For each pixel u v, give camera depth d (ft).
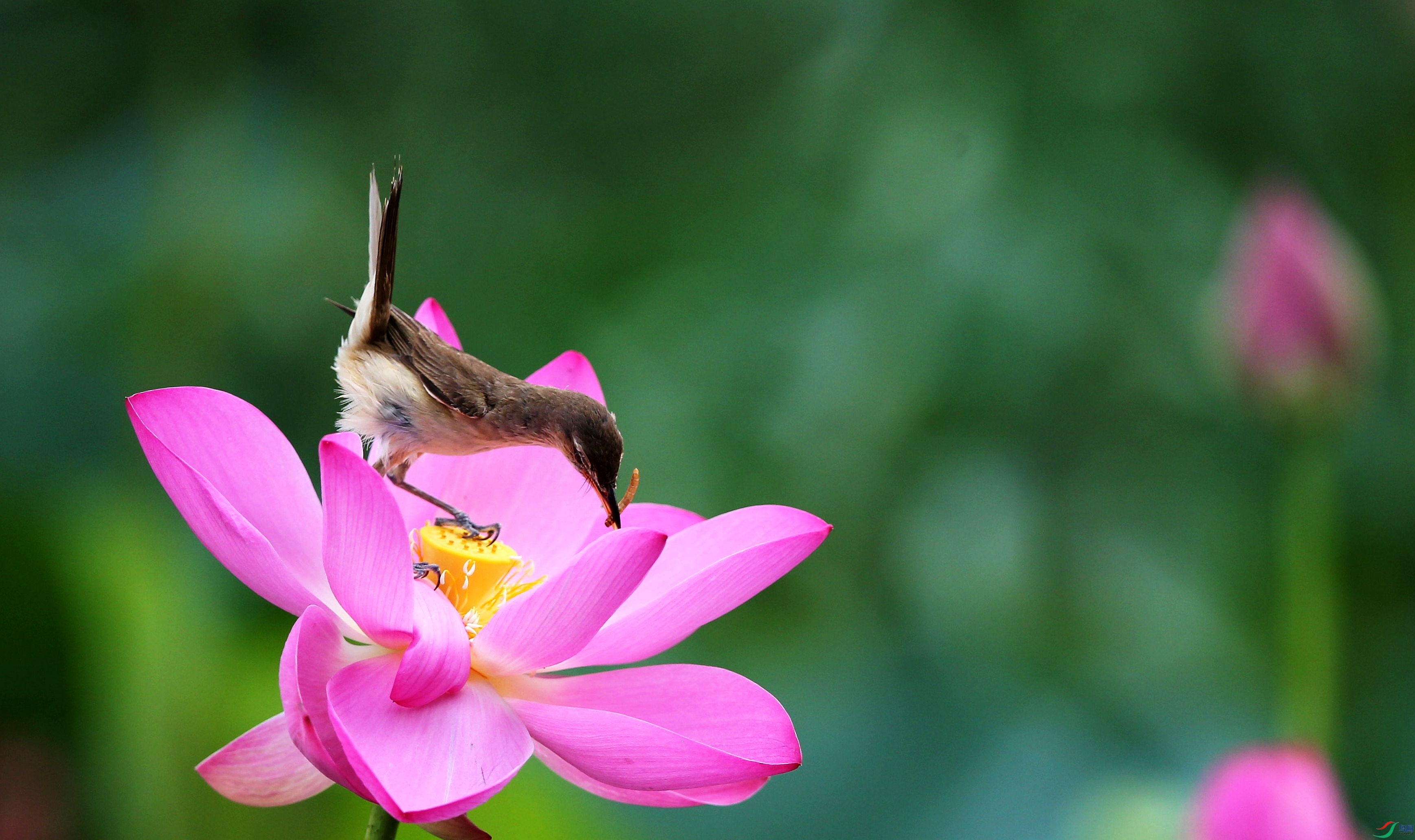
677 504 23.03
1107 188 23.06
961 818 19.01
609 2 28.32
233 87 24.91
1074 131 23.35
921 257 23.06
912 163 23.41
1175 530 24.35
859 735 19.20
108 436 22.95
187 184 23.70
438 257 27.73
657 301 25.22
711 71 29.04
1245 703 21.17
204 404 17.53
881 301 23.02
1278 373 18.83
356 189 26.45
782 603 23.48
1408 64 25.59
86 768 18.83
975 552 22.97
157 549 19.02
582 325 26.63
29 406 22.82
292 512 17.56
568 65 28.66
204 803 18.71
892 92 24.02
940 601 23.11
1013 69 23.44
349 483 17.37
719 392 23.70
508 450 17.89
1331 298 18.80
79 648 18.80
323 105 27.22
